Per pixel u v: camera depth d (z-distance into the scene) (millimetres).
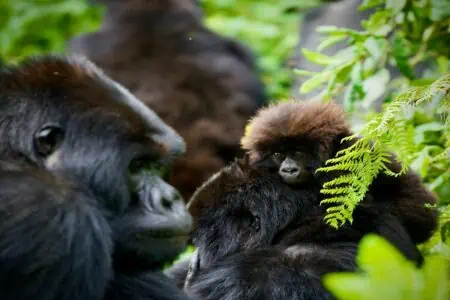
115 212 6875
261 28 24391
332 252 8195
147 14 19625
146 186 7059
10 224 6062
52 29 24391
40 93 7059
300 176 8820
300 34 20906
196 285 8328
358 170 7836
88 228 6348
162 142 7148
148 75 18547
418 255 8609
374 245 4379
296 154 8914
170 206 7059
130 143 6941
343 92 12062
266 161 9070
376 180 8906
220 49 19734
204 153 17359
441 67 11039
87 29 24344
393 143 8016
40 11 24344
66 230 6160
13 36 23656
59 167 6836
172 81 18391
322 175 8852
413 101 7801
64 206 6273
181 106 18031
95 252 6371
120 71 18734
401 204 8789
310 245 8414
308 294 7770
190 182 16953
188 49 19172
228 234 8820
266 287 7891
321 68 18078
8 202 6156
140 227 6887
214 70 18844
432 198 9016
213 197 8953
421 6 10477
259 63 21844
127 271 7102
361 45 10344
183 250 7078
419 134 9477
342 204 8039
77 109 6969
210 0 26344
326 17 19984
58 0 24969
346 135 9148
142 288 7332
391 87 12344
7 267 6023
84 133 6895
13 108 7027
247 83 19156
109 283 7047
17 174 6441
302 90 10562
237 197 8891
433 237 9211
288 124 9016
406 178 8953
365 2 11070
